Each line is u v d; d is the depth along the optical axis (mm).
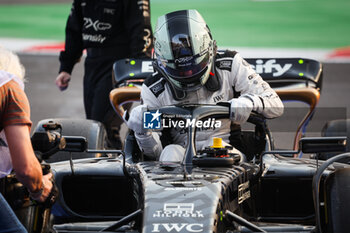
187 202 9852
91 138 17125
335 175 11461
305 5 62156
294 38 50344
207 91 14625
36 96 34938
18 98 9758
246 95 13547
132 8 20938
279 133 15750
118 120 21469
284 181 13125
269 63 18938
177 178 10836
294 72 18688
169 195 10047
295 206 13172
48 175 10508
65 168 13500
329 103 33188
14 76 9883
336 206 11125
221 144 12125
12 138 9609
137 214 10406
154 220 9547
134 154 14164
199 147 14211
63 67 22453
